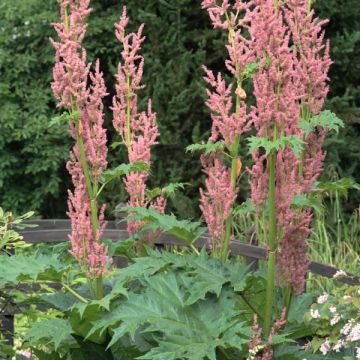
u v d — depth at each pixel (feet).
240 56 12.54
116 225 18.03
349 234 25.27
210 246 13.56
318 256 21.74
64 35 12.39
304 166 13.14
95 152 12.51
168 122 27.73
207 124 28.48
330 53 27.99
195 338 11.59
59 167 30.07
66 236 17.22
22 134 28.84
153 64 28.04
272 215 12.38
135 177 13.74
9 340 15.34
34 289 16.29
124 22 13.79
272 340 11.75
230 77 27.48
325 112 12.83
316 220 22.98
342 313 12.80
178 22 28.25
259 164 12.47
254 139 11.80
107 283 13.47
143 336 12.61
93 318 12.09
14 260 12.46
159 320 11.76
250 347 11.72
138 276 12.60
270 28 11.91
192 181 27.76
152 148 27.84
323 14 27.94
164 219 13.21
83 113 12.59
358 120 27.30
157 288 12.23
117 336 11.40
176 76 27.94
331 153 26.73
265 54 12.16
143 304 12.01
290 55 12.02
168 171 27.78
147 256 13.64
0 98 29.84
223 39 27.99
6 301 14.64
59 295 13.16
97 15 29.40
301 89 12.79
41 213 30.50
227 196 12.77
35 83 30.04
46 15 29.84
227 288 12.40
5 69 29.94
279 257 12.76
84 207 12.43
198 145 12.88
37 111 29.50
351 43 27.71
